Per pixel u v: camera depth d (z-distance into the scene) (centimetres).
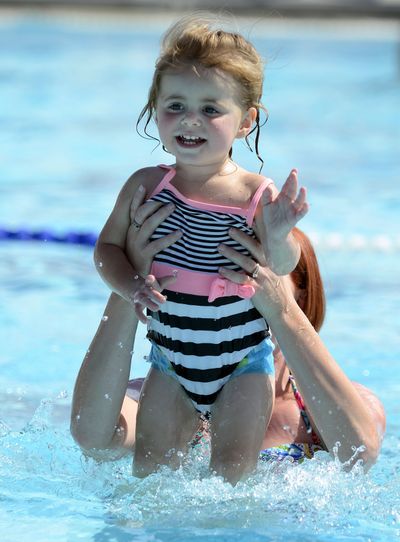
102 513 1102
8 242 2650
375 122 4675
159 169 1146
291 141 4147
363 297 2250
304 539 1030
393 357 1841
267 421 1128
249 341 1124
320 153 3878
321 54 7594
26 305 2125
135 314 1143
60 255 2547
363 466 1152
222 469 1101
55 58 6825
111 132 4222
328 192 3219
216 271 1094
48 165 3566
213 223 1094
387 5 10388
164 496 1102
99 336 1162
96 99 5156
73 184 3272
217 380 1127
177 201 1109
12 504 1128
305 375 1130
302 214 1041
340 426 1134
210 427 1144
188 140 1084
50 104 4981
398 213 2962
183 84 1071
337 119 4753
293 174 1035
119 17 9750
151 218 1102
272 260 1079
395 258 2603
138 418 1155
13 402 1562
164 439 1143
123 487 1155
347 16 10256
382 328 2020
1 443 1312
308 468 1141
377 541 1028
